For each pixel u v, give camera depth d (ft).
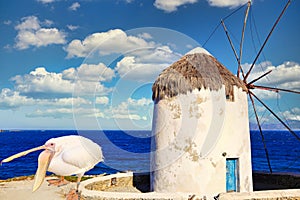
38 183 6.06
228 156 28.55
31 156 131.64
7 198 33.06
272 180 37.24
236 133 29.25
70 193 6.85
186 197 23.43
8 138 260.21
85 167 6.38
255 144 216.13
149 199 23.12
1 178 89.61
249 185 29.96
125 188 33.50
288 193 22.62
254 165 125.70
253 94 34.78
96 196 23.43
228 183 29.01
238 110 29.66
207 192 27.55
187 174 27.78
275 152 168.96
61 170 6.22
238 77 33.37
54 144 6.32
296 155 152.46
